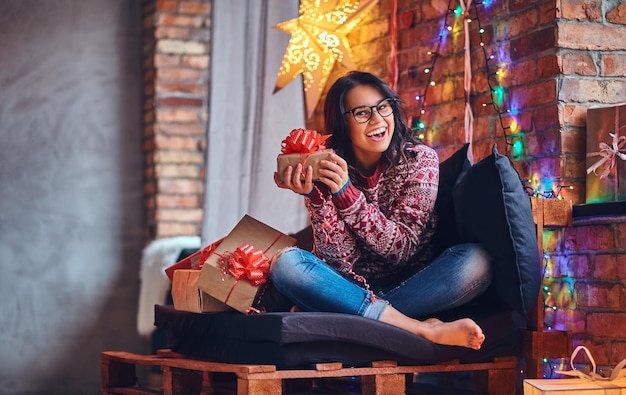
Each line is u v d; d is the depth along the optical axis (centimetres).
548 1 348
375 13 454
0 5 564
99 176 576
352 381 367
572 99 345
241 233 312
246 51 509
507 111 369
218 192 506
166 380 319
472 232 306
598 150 335
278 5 504
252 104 509
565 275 342
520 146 362
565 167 342
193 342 323
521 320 326
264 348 282
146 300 521
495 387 312
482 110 383
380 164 323
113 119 579
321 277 292
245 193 507
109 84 579
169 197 555
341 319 281
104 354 362
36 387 558
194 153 560
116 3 582
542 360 328
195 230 559
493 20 378
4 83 563
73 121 573
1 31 564
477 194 299
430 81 412
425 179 313
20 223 563
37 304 562
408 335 289
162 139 556
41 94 569
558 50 344
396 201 317
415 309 303
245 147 509
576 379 276
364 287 320
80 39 576
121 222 578
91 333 568
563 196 340
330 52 476
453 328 290
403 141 320
